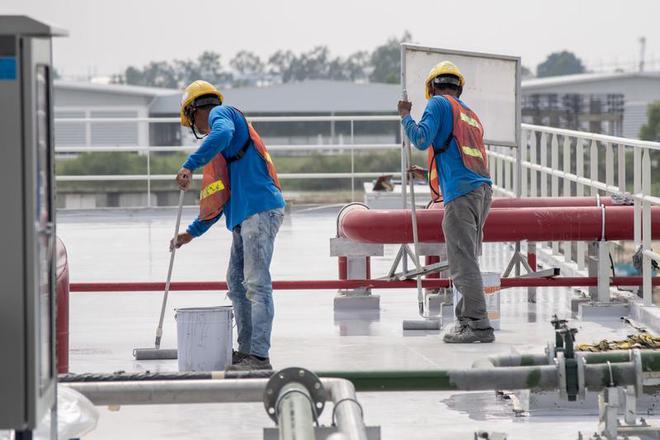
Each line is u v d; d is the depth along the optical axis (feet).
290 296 55.21
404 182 50.31
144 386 23.80
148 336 45.62
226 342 38.17
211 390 23.72
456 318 43.70
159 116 339.36
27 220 18.57
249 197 37.45
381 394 35.42
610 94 396.57
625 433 28.78
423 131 42.24
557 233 47.75
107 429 31.68
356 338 44.42
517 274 51.47
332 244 50.57
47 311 19.95
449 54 52.65
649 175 47.09
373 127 334.44
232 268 39.01
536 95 382.83
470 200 42.65
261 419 32.65
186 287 48.80
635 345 35.06
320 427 23.00
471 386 25.23
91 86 336.70
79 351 42.73
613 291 51.93
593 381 24.82
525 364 26.99
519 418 32.48
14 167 18.52
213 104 39.14
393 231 47.93
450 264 43.14
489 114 55.42
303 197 304.50
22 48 18.44
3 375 18.79
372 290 57.21
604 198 52.70
